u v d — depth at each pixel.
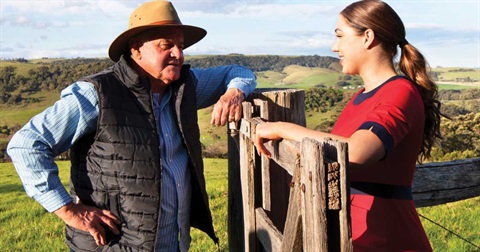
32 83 179.12
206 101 3.32
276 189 3.15
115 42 2.68
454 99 134.62
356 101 2.36
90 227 2.53
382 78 2.31
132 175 2.56
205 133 72.69
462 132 26.20
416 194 3.58
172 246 2.87
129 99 2.59
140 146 2.57
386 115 2.02
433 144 2.41
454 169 3.64
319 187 1.65
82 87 2.56
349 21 2.34
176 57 2.70
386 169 2.20
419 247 2.25
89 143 2.62
